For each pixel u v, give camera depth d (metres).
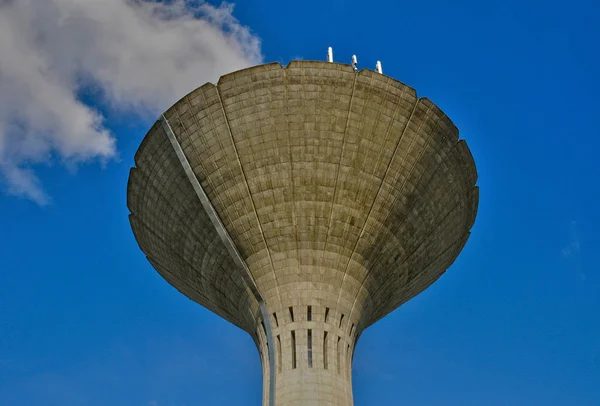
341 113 32.88
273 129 32.94
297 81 32.72
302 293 32.25
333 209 33.12
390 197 33.47
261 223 33.12
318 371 30.42
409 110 33.28
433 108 33.41
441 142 34.00
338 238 33.16
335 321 32.03
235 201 33.19
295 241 33.09
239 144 33.03
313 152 32.94
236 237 33.34
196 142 33.22
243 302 34.03
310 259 32.88
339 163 33.03
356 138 33.00
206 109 33.09
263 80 32.78
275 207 33.09
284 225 33.06
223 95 32.94
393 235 34.03
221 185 33.22
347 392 30.78
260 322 32.78
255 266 33.12
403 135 33.31
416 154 33.53
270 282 32.72
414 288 39.28
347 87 32.78
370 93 32.91
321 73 32.69
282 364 30.89
